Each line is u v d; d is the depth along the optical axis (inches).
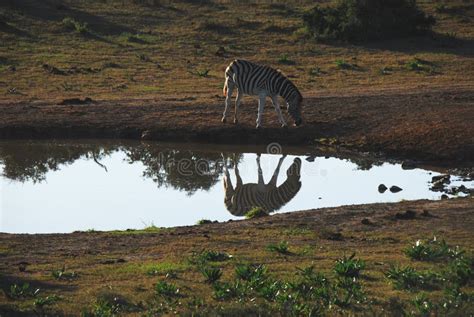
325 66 2137.1
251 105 1657.2
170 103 1672.0
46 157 1428.4
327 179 1261.1
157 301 659.4
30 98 1744.6
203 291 689.6
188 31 2469.2
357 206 1034.7
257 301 655.8
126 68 2065.7
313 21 2475.4
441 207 1007.6
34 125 1526.8
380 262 766.5
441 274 715.4
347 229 908.6
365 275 727.1
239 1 2883.9
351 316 622.5
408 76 2015.3
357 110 1596.9
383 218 953.5
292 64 2167.8
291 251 810.2
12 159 1412.4
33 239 890.1
